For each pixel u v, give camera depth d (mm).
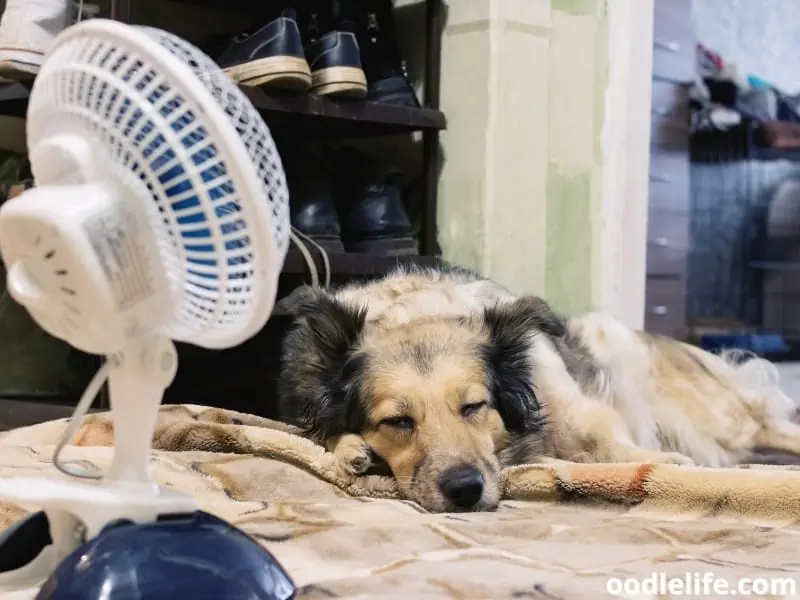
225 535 802
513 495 1280
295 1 1865
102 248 751
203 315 791
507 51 1870
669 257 2377
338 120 1805
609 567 955
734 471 1186
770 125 2600
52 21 1628
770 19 2590
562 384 1522
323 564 941
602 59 2004
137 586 758
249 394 1848
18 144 1866
